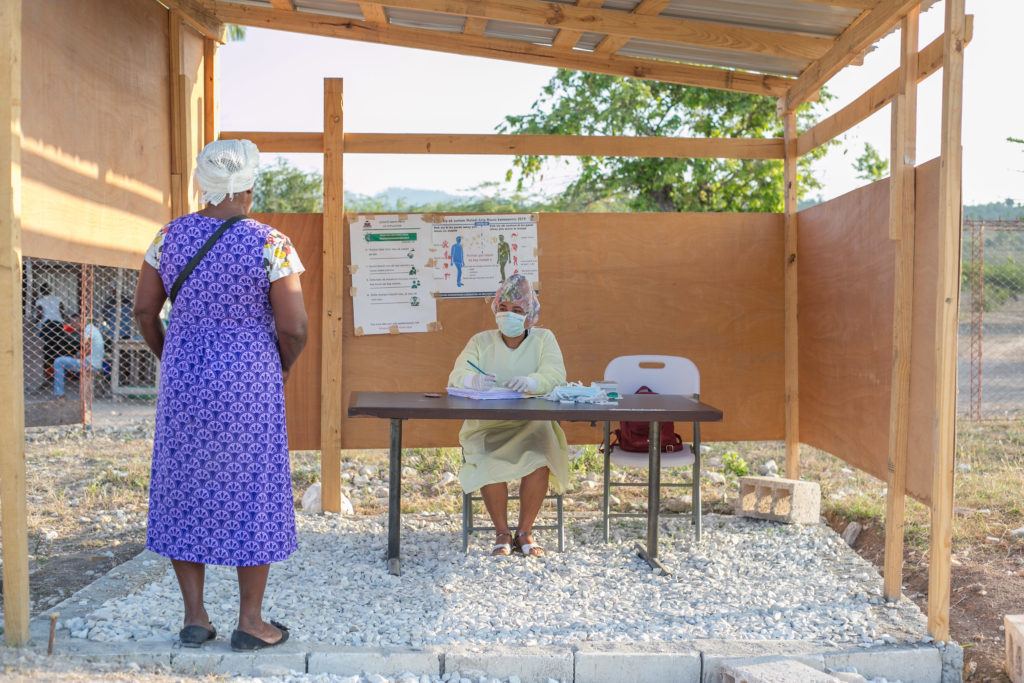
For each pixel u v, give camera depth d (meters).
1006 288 13.77
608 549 5.78
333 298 6.75
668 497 7.29
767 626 4.44
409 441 7.04
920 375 4.60
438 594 4.88
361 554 5.66
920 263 4.62
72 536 6.05
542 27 6.21
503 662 3.91
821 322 6.62
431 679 3.86
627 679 3.93
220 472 3.62
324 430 6.75
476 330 7.03
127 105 5.70
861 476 7.86
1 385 3.79
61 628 4.12
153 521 3.70
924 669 4.05
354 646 3.98
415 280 6.98
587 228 7.10
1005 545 5.68
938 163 4.42
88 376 11.99
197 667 3.74
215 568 5.21
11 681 3.35
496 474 5.34
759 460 8.77
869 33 5.19
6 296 3.79
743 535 6.13
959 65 4.11
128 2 5.69
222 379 3.61
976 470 7.54
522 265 7.05
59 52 4.82
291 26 6.73
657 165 15.60
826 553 5.75
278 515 3.74
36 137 4.61
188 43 6.58
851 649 4.07
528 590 4.98
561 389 5.21
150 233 6.09
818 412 6.72
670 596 4.91
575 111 15.93
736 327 7.24
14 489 3.81
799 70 6.62
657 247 7.16
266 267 3.68
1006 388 11.47
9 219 3.78
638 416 4.82
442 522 6.47
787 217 7.18
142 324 3.77
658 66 6.80
